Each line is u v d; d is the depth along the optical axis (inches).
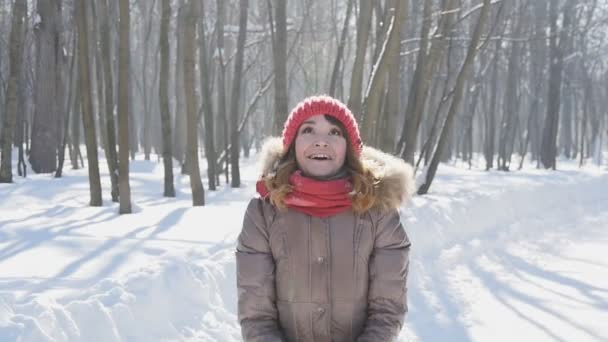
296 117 79.6
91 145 339.0
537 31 1089.4
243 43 570.9
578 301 224.1
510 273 267.0
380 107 411.2
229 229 246.7
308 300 77.2
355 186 76.1
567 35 1130.0
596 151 2128.4
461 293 230.8
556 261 296.0
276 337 76.3
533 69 1322.6
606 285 248.1
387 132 403.9
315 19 1090.7
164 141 429.1
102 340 130.9
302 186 76.1
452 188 529.7
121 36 300.4
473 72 1102.4
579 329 192.9
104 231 238.2
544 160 1148.5
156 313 148.5
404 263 78.4
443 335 185.3
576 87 1446.9
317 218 76.7
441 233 313.3
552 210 483.2
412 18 799.1
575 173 916.6
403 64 837.8
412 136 453.7
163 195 437.4
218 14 625.3
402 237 78.7
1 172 492.7
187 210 312.7
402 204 79.7
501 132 1183.6
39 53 658.8
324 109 78.5
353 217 77.3
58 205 349.1
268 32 870.4
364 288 78.2
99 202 343.3
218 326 157.5
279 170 78.2
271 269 78.8
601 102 1640.0
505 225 391.5
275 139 84.3
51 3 639.1
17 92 490.3
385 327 77.1
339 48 499.5
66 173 640.4
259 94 625.6
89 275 163.3
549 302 222.4
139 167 773.9
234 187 552.7
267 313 78.7
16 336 115.5
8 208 328.2
